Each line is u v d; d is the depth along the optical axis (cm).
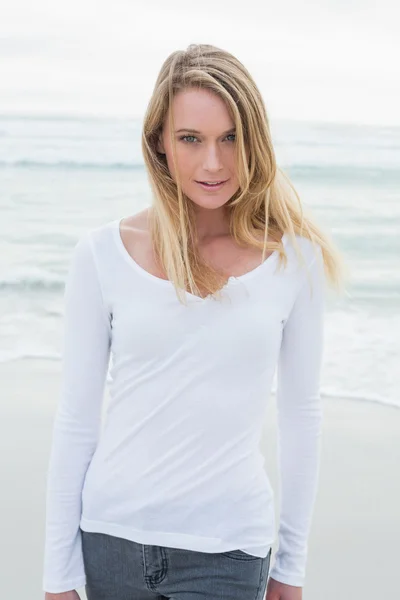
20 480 436
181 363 173
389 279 1102
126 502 175
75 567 184
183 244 173
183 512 173
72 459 182
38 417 532
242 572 176
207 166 168
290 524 193
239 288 175
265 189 178
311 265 184
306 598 338
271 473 451
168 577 176
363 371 716
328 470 466
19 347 778
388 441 511
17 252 1271
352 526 400
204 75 166
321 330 188
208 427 173
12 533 380
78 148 1616
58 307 1020
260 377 176
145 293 174
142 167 1577
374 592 342
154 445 174
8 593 336
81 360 180
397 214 1387
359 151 1595
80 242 181
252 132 172
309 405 189
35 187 1521
